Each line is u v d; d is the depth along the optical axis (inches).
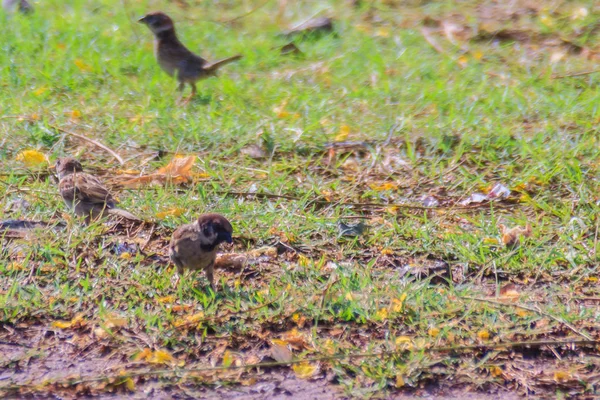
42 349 337.1
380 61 719.1
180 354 336.5
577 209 469.4
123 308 365.7
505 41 781.3
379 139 562.6
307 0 914.1
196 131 560.4
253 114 603.5
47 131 552.7
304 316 357.4
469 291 384.5
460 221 462.3
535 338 347.9
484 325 353.7
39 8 882.1
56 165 471.8
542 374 328.2
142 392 314.0
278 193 486.0
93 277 388.5
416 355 331.9
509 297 377.1
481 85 662.5
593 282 396.8
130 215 428.1
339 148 548.7
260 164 527.2
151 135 561.0
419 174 518.3
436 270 405.1
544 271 405.4
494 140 558.3
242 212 457.7
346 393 314.7
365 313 358.6
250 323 353.4
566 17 823.1
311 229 440.8
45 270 392.8
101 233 428.5
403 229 441.7
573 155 527.2
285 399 310.8
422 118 603.2
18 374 322.3
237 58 653.3
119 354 334.6
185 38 791.7
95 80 669.9
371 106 626.2
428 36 795.4
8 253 403.9
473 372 327.6
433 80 682.2
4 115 579.5
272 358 333.1
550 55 745.0
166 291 377.4
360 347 340.2
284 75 701.3
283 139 558.3
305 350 337.7
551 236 439.8
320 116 601.0
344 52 757.3
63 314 358.0
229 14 883.4
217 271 400.8
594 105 615.8
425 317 357.7
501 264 410.9
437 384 321.1
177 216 446.0
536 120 599.5
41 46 746.8
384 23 839.1
